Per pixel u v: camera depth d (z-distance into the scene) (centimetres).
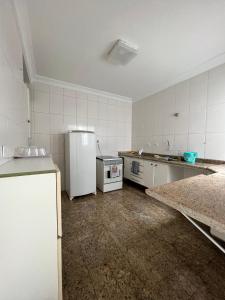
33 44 179
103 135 363
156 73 255
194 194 77
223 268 123
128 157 354
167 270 121
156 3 128
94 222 193
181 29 156
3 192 64
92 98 342
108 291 104
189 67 235
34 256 71
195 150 249
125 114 399
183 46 184
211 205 63
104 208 234
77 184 272
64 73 258
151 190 84
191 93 254
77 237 162
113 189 317
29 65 218
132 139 409
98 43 179
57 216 77
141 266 125
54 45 182
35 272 72
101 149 362
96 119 350
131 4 129
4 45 98
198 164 218
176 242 155
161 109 318
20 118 159
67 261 129
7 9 107
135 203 253
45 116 286
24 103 188
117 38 170
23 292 70
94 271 120
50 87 289
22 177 67
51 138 294
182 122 271
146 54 201
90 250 143
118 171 321
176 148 284
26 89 205
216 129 219
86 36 167
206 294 102
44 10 133
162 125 315
